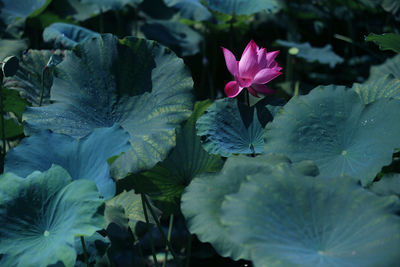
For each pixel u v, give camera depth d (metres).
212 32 4.69
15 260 3.00
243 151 3.44
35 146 3.23
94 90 3.46
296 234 2.95
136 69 3.48
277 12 5.33
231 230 2.92
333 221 2.98
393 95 3.47
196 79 4.97
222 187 3.16
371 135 3.30
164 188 3.41
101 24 4.58
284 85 4.45
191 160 3.41
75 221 3.00
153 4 5.20
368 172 3.25
